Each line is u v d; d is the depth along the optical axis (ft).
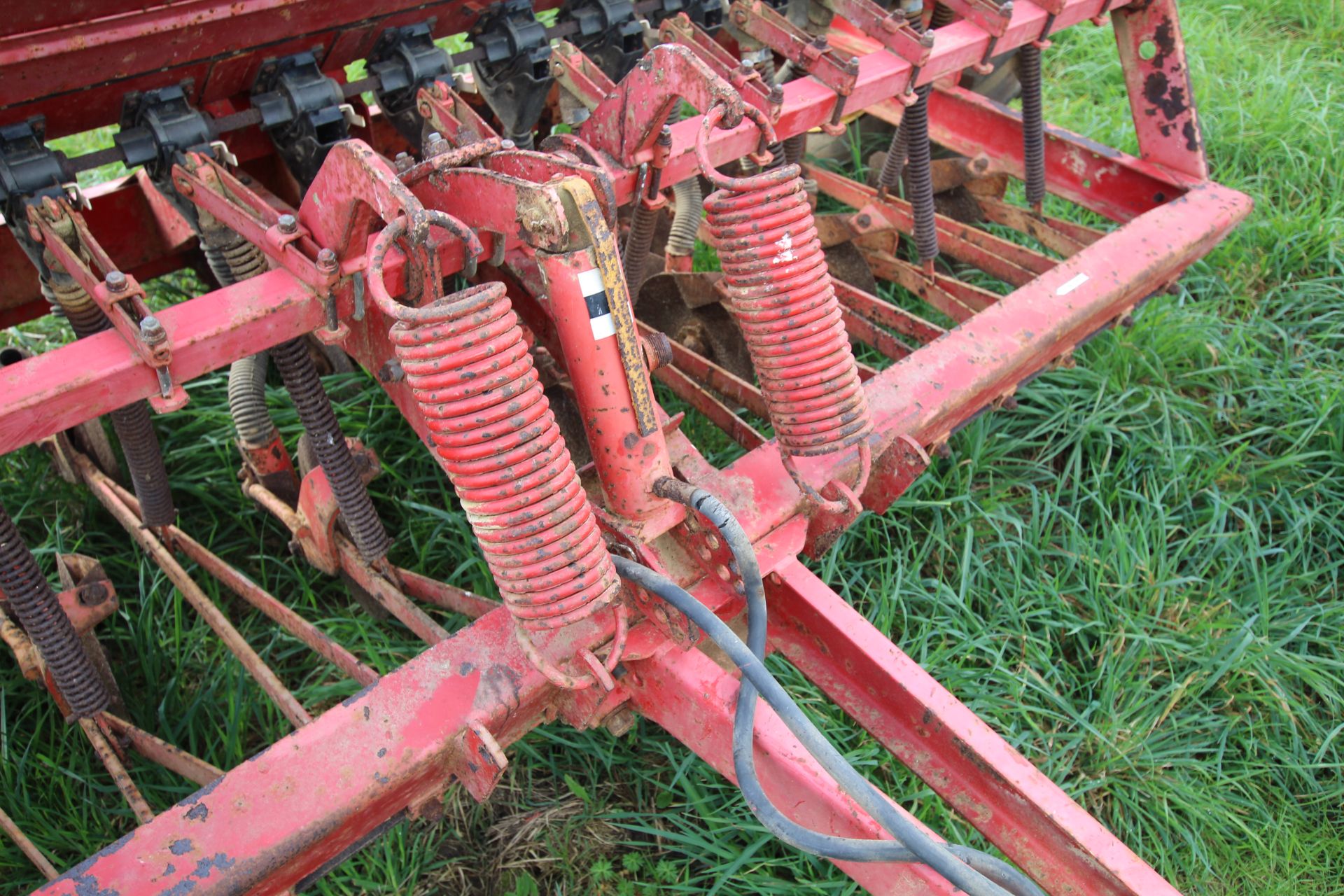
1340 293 13.28
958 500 10.78
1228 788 9.03
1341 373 12.36
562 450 5.54
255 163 9.92
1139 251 10.16
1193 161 11.34
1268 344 13.28
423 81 8.73
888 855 5.51
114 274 6.06
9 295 10.30
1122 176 11.89
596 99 8.41
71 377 5.95
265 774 6.12
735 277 6.55
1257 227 14.32
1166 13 10.85
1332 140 15.87
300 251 6.63
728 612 7.52
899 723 7.18
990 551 10.87
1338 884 8.48
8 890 8.27
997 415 12.02
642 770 9.00
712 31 10.41
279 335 6.61
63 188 7.10
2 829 8.50
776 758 6.32
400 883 8.34
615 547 6.74
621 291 5.96
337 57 8.76
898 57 9.30
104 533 11.01
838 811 6.07
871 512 10.68
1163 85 11.22
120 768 8.04
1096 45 18.78
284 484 10.34
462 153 6.26
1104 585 10.19
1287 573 10.75
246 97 8.91
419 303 6.81
